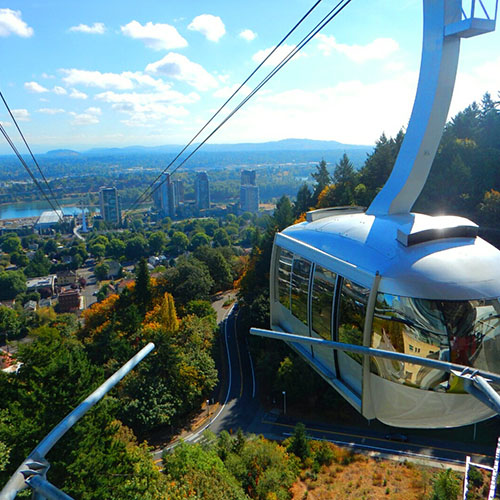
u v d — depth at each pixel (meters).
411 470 41.31
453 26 10.48
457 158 65.75
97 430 27.88
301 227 12.89
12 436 25.17
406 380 8.83
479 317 8.44
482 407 8.90
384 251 9.59
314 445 45.28
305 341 9.47
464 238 9.74
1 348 114.31
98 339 65.50
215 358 64.75
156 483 30.94
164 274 89.38
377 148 85.50
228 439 42.88
